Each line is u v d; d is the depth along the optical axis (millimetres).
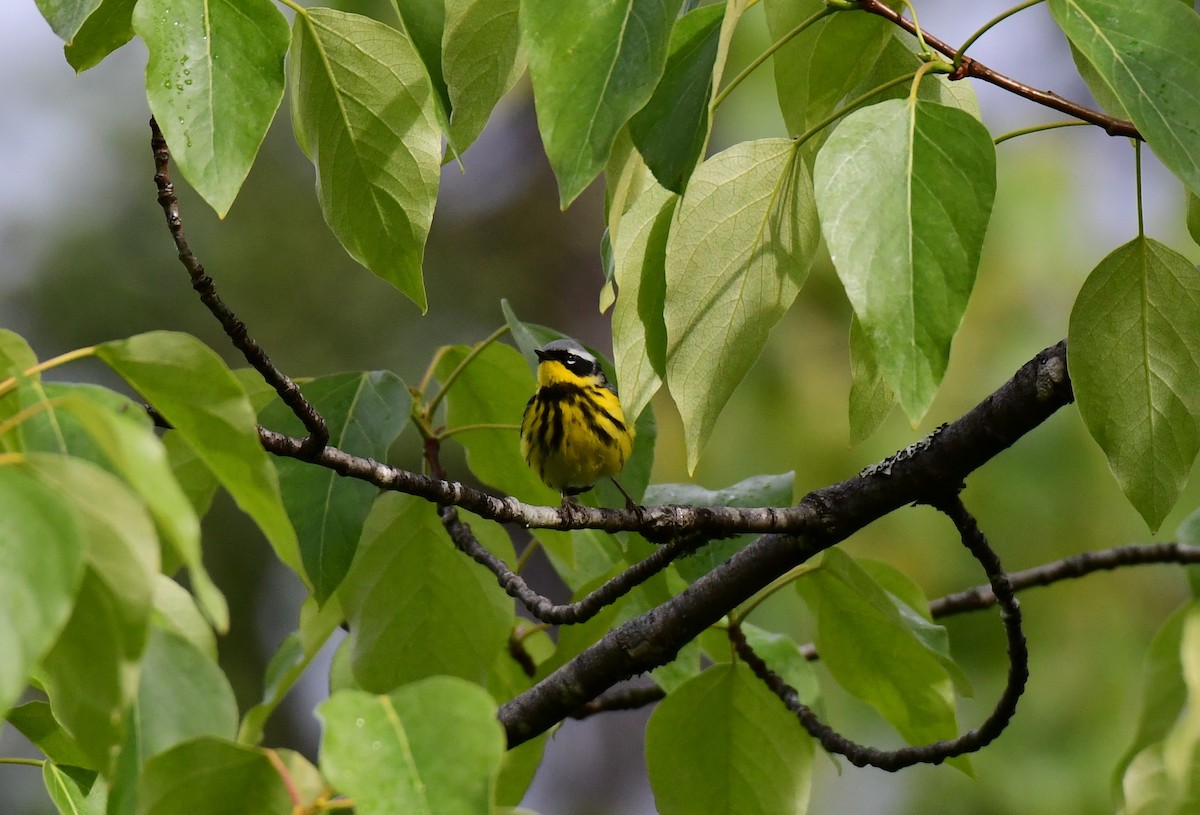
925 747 8156
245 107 5609
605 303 6832
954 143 5145
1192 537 10367
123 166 23781
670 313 7117
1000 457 16812
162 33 5559
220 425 4285
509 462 9516
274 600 21859
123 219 23312
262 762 4242
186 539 3490
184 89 5570
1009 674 7887
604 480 11781
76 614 3803
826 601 8664
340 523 7414
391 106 6840
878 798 17500
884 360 4906
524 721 8344
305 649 8914
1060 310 17047
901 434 16406
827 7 6230
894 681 8820
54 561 3359
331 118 6895
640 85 4953
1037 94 6301
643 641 8117
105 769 3928
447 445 22750
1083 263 17344
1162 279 6633
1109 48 5527
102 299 22641
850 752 8289
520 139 26938
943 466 7750
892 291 4965
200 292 6484
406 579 8773
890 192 5074
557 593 26484
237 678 20922
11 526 3348
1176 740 9109
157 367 4246
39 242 23000
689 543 7934
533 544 9516
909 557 16562
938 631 8617
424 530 8797
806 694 9062
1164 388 6730
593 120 4938
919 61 7668
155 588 3762
